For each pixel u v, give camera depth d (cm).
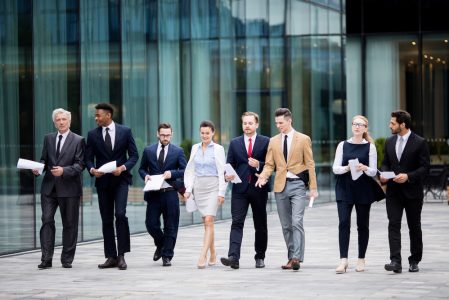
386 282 1079
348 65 3475
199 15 2133
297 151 1233
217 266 1276
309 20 2748
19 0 1475
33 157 1500
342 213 1188
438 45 3381
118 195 1262
